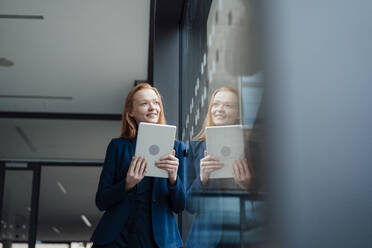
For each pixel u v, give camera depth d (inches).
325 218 21.3
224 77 55.4
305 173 22.9
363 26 20.0
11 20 199.8
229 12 50.9
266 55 30.0
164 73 139.0
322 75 22.0
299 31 24.0
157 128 71.9
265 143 30.4
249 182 38.1
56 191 351.9
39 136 337.7
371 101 19.6
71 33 212.8
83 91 288.8
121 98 301.7
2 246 323.6
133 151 76.7
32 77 265.3
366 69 19.9
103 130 342.3
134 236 70.6
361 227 19.7
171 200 74.3
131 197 72.7
